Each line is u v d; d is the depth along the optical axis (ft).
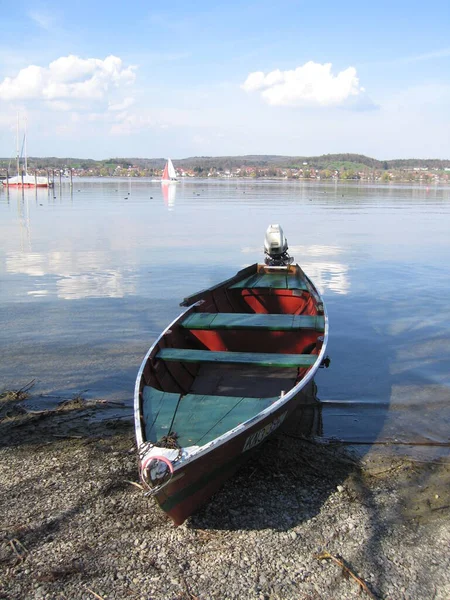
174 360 13.44
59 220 66.64
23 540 9.98
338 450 13.10
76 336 20.88
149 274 33.09
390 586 9.00
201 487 10.19
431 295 28.32
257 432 10.71
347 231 58.13
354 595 8.81
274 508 10.98
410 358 19.12
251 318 16.47
